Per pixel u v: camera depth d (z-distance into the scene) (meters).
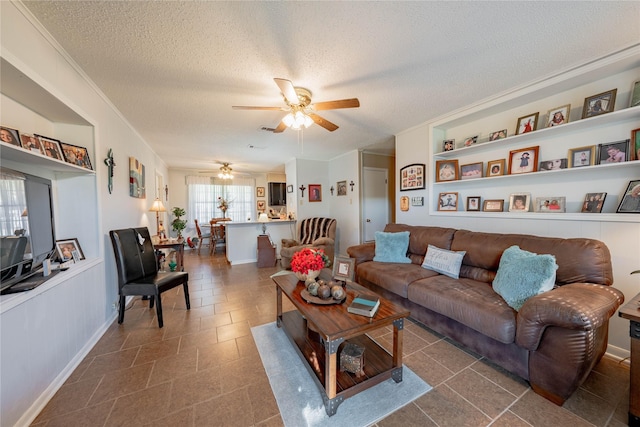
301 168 5.50
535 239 2.04
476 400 1.43
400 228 3.31
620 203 1.87
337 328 1.37
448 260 2.47
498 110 2.62
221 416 1.33
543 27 1.50
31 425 1.26
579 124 2.00
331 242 4.61
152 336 2.13
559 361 1.35
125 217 2.90
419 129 3.33
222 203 6.96
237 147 4.47
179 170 6.91
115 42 1.60
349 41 1.61
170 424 1.28
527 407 1.38
